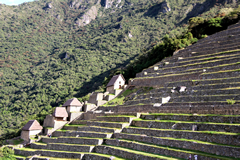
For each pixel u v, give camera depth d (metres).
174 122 40.94
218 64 60.78
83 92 156.88
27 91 184.50
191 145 33.81
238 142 30.19
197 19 106.31
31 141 71.56
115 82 83.06
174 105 50.06
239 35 73.44
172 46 92.62
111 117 57.59
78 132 58.81
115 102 73.88
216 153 30.48
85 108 77.88
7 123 139.12
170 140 37.09
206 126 36.06
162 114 46.53
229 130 33.06
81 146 50.34
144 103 59.28
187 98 50.00
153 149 37.47
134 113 53.25
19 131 92.94
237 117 34.41
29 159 56.28
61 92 166.62
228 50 67.81
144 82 75.44
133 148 41.38
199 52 74.50
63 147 54.97
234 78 48.28
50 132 72.69
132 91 76.94
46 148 59.88
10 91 191.38
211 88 49.66
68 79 185.50
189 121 40.50
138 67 102.25
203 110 41.91
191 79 60.88
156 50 107.62
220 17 104.62
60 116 74.62
